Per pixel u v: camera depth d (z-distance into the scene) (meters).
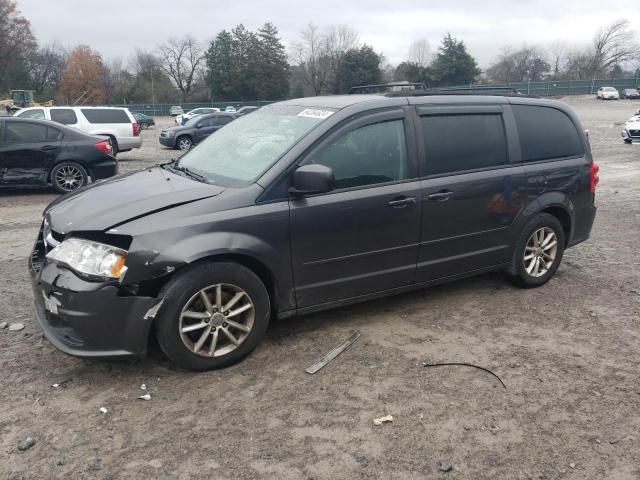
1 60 83.19
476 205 4.58
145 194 3.68
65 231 3.42
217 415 3.15
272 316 4.08
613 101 62.81
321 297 4.00
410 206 4.20
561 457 2.85
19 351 3.85
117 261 3.24
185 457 2.80
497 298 5.00
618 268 5.93
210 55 85.62
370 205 4.01
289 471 2.71
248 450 2.86
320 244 3.86
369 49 77.56
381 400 3.32
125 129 16.91
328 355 3.85
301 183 3.59
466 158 4.56
